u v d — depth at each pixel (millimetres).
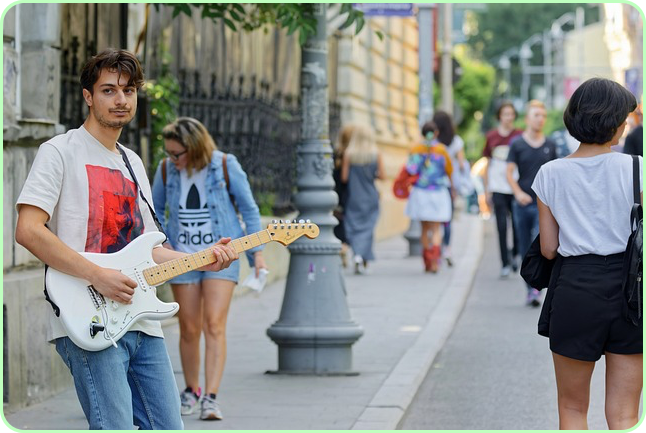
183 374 9742
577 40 92125
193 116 15648
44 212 5660
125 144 12641
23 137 9367
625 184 6305
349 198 19734
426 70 24875
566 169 6418
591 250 6332
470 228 32719
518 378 10711
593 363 6473
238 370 10805
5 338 8625
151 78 14359
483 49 109062
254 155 17719
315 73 10562
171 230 9031
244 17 11852
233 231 9000
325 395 9609
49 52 10289
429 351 11789
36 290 9125
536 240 6684
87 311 5711
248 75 20016
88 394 5762
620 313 6285
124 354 5828
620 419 6367
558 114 95250
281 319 10602
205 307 8883
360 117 28281
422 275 19469
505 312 15188
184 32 16156
